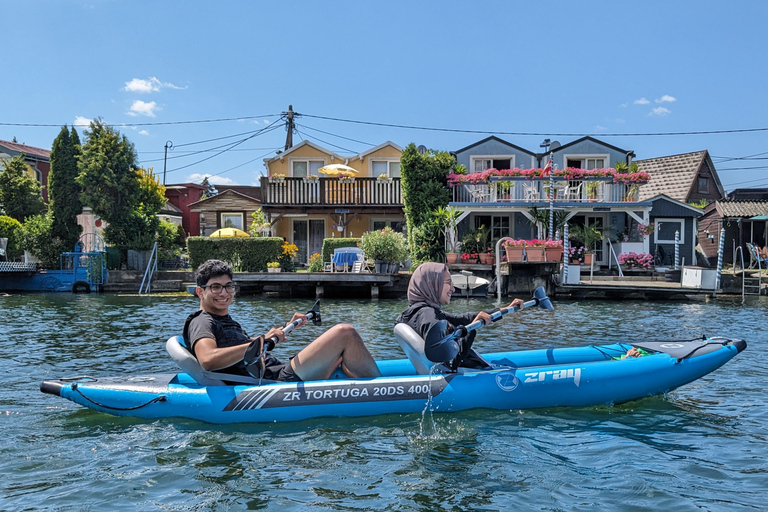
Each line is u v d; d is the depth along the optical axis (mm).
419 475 3674
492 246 20344
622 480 3604
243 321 11648
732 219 25422
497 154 22766
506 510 3207
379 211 22891
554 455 4020
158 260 22141
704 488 3490
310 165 24484
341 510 3205
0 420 4766
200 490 3453
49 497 3352
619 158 22625
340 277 17375
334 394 4680
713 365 5449
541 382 5023
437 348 4469
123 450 4090
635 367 5219
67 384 4922
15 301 16203
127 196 20922
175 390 4742
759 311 13930
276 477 3645
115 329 10367
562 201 20625
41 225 21094
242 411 4582
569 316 12547
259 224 22484
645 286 17234
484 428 4547
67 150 21109
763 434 4473
